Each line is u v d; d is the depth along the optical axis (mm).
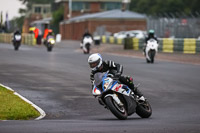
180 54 138500
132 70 91500
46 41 165375
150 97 59312
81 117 45281
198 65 104250
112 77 41188
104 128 33875
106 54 147375
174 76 81688
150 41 109750
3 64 102750
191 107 51625
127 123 37781
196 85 70500
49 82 72375
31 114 45125
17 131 32156
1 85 66000
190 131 32188
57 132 31766
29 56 131125
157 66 101000
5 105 48531
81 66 99188
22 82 72000
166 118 42969
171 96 60156
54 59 119500
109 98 40656
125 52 154875
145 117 43406
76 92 62719
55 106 52375
